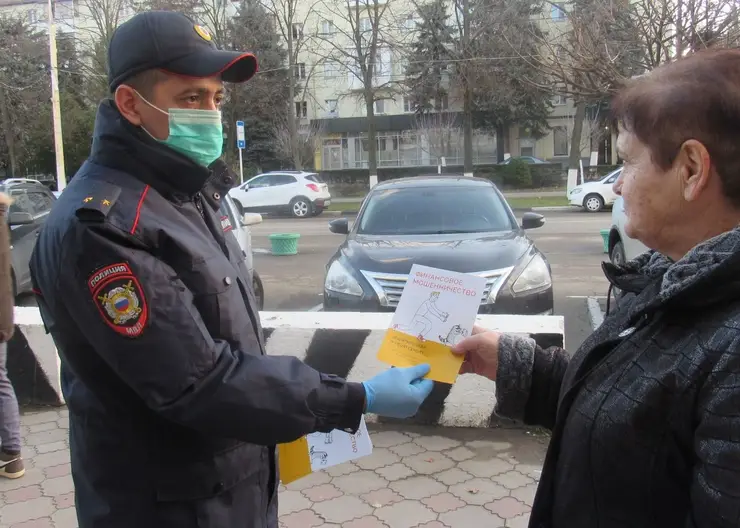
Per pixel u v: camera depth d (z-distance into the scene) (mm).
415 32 35344
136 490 1512
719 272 998
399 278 4918
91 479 1537
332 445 1970
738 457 921
